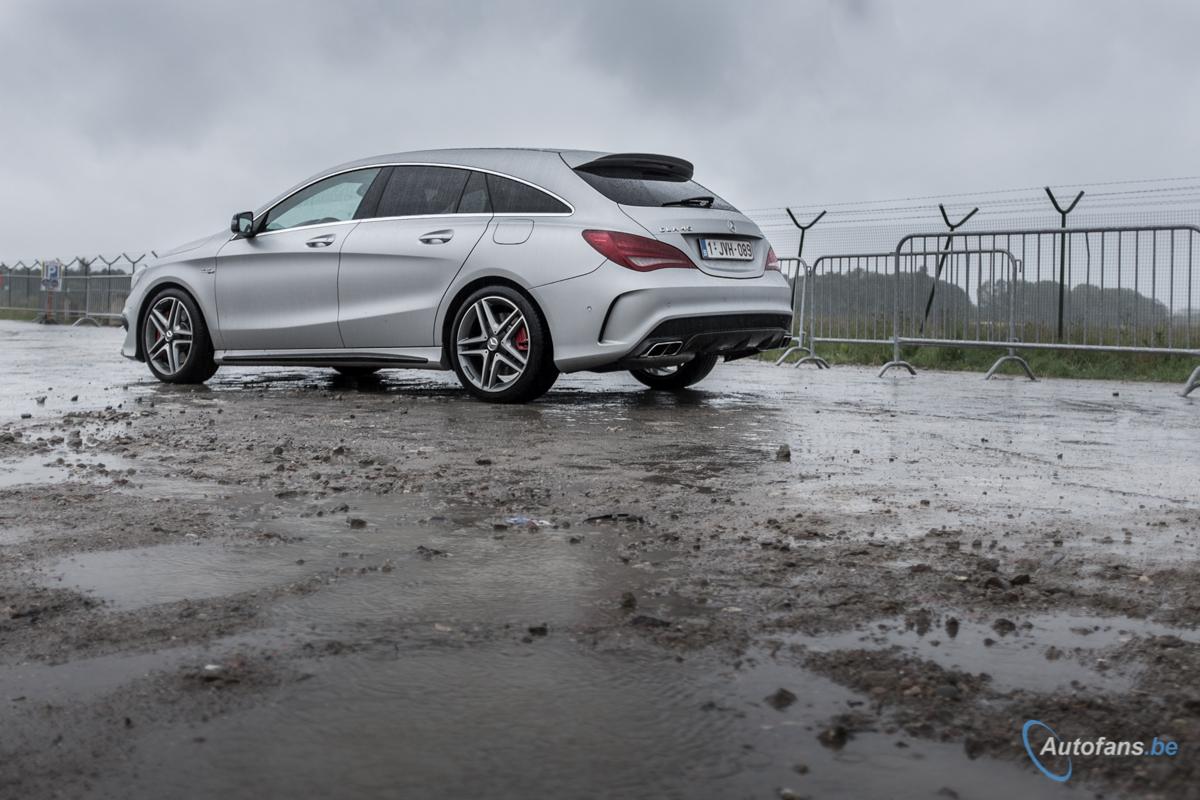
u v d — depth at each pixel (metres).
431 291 7.05
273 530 3.18
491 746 1.69
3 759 1.63
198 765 1.61
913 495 3.87
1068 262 10.45
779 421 6.16
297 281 7.58
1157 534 3.26
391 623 2.30
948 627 2.30
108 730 1.73
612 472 4.31
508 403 6.91
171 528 3.18
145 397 7.17
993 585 2.63
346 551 2.93
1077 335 10.44
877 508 3.62
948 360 12.21
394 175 7.46
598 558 2.88
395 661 2.06
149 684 1.93
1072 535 3.23
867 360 13.09
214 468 4.26
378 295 7.27
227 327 7.93
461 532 3.19
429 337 7.10
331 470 4.25
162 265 8.27
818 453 4.89
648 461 4.61
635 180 6.85
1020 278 10.77
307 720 1.78
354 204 7.55
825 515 3.49
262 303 7.76
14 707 1.82
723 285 6.68
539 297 6.61
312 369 9.98
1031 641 2.22
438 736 1.72
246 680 1.95
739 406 7.04
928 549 3.02
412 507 3.54
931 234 11.16
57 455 4.55
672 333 6.43
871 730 1.76
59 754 1.65
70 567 2.73
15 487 3.81
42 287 24.91
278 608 2.40
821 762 1.64
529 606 2.43
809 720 1.79
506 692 1.91
